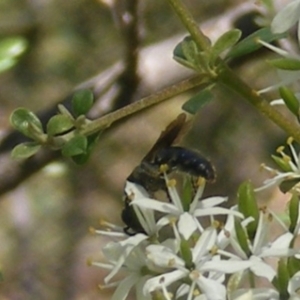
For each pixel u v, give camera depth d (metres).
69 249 0.55
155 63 0.37
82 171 0.55
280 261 0.30
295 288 0.30
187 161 0.32
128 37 0.37
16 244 0.55
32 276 0.54
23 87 0.55
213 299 0.30
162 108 0.53
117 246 0.31
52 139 0.31
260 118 0.52
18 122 0.31
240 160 0.51
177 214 0.31
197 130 0.52
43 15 0.51
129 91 0.37
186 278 0.31
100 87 0.37
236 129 0.52
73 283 0.54
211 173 0.32
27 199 0.56
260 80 0.43
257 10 0.36
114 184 0.55
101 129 0.31
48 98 0.55
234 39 0.31
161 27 0.45
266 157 0.51
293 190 0.31
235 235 0.31
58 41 0.53
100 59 0.53
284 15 0.30
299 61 0.31
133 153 0.55
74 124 0.31
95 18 0.53
